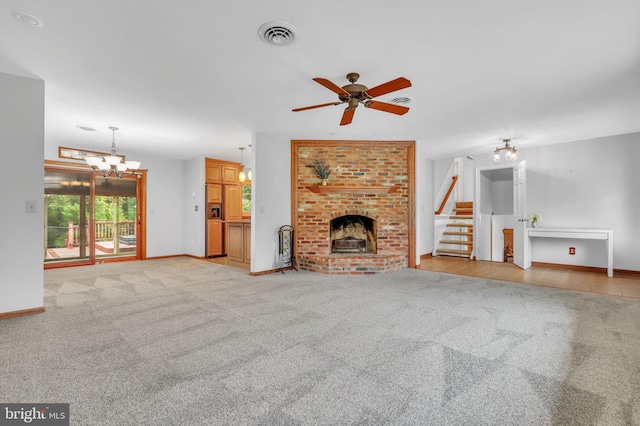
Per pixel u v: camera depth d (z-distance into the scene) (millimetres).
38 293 3318
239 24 2254
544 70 2979
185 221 8008
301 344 2566
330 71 2996
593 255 5707
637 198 5277
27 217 3242
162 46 2553
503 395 1861
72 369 2148
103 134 5395
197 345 2541
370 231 6172
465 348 2500
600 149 5598
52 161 6090
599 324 3025
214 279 5043
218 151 6891
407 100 3754
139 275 5387
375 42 2500
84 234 6590
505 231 6855
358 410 1718
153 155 7387
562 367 2195
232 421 1624
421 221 7344
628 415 1678
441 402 1791
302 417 1657
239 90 3459
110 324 3004
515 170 6301
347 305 3623
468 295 4070
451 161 7766
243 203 8797
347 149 5871
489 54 2688
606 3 2018
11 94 3125
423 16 2166
